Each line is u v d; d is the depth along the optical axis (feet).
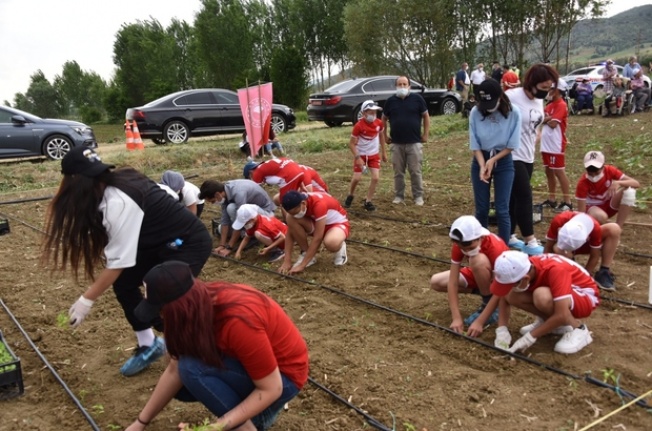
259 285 20.53
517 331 15.89
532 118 20.99
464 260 21.58
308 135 57.88
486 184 20.63
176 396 11.09
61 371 15.03
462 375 13.89
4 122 47.62
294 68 110.63
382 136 30.04
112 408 13.35
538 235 24.36
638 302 17.28
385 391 13.43
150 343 14.67
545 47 111.75
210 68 126.21
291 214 20.26
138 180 12.13
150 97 138.92
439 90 72.13
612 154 40.81
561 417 12.16
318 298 18.97
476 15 111.34
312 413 12.80
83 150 11.59
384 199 31.73
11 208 33.78
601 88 80.89
